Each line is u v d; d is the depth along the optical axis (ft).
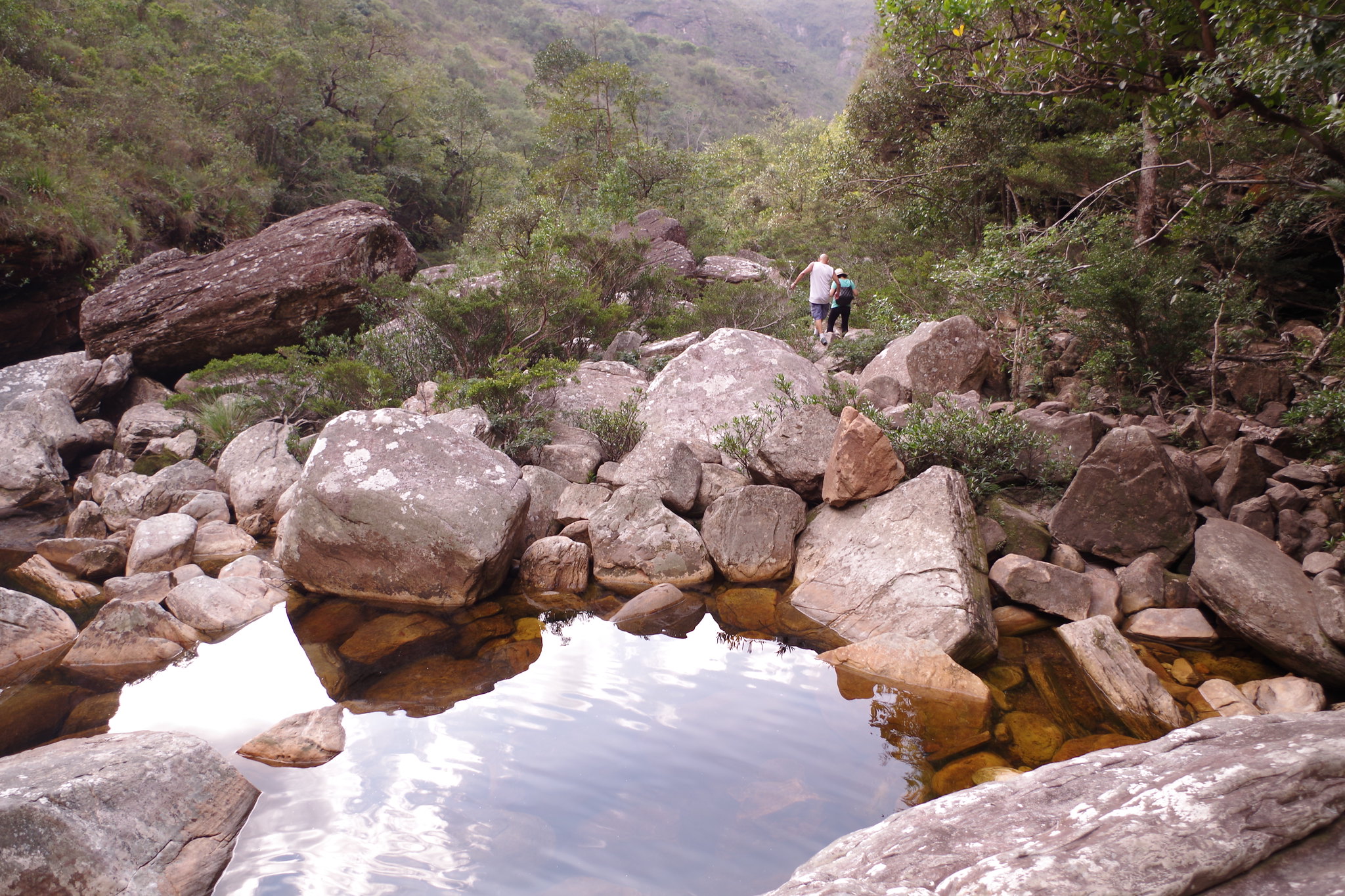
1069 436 21.65
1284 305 35.04
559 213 57.62
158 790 9.82
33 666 15.24
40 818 8.64
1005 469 21.20
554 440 26.58
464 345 33.24
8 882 8.17
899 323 35.06
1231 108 18.19
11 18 63.10
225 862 9.29
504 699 13.58
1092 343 29.81
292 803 10.48
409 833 9.80
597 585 19.67
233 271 39.34
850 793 10.75
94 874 8.65
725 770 11.34
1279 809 7.14
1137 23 18.15
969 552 17.21
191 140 71.26
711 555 20.18
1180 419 26.07
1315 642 13.82
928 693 13.88
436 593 18.30
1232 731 8.79
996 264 28.12
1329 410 20.75
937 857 7.57
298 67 99.04
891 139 54.80
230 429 31.73
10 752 11.94
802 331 39.75
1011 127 43.98
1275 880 6.64
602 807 10.36
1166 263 27.66
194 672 14.88
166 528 21.83
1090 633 14.97
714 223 80.02
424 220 135.54
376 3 272.51
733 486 22.85
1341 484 19.47
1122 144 34.37
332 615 17.79
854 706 13.41
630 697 13.70
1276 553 16.17
